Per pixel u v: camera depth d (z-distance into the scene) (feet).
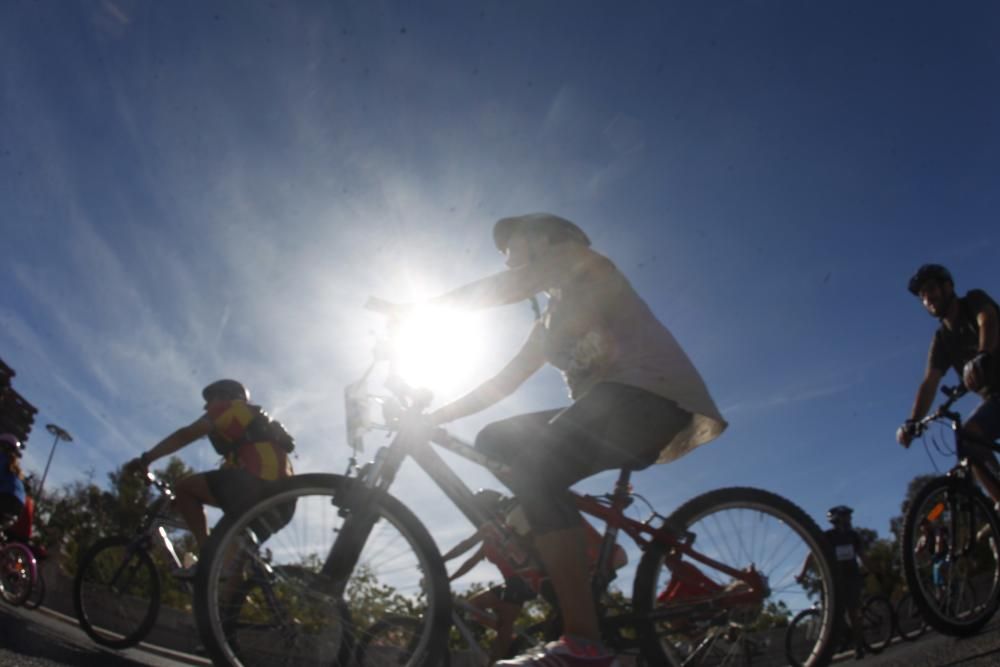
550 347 9.27
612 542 9.10
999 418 13.42
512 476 8.47
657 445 8.70
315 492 8.79
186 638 17.70
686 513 9.21
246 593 8.64
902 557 12.32
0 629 13.47
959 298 14.25
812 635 8.98
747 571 9.18
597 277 8.95
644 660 9.50
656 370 8.56
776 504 9.26
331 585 8.74
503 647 11.16
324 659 8.78
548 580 9.20
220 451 15.88
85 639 16.47
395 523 8.87
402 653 8.75
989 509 12.72
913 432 14.19
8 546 19.76
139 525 17.22
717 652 9.09
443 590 8.74
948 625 12.10
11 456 20.42
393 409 9.14
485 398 9.69
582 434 8.41
